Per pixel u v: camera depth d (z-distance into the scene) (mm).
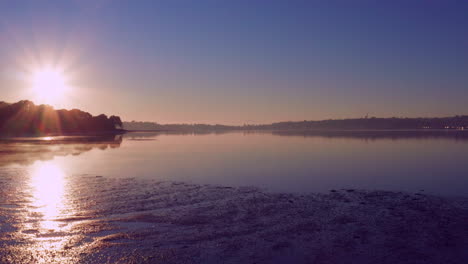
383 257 7633
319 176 19047
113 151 37000
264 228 9461
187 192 14047
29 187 14523
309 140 66312
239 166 23516
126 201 12273
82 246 8086
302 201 12633
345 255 7738
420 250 8000
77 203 11906
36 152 33719
